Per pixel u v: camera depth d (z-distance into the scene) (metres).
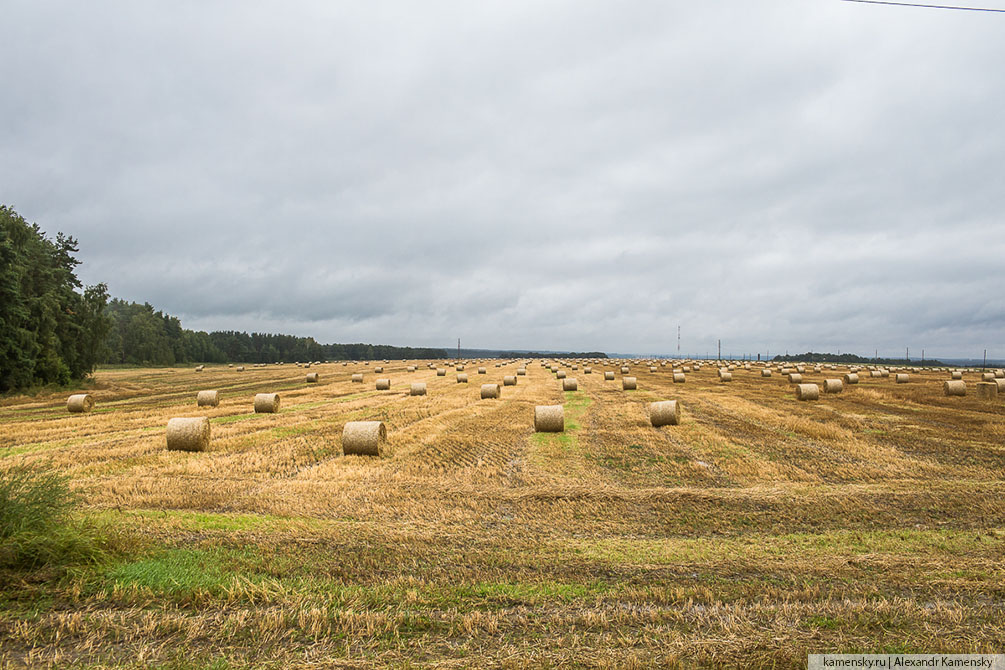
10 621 5.96
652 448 17.12
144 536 8.59
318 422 23.39
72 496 8.73
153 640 5.64
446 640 5.68
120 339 122.81
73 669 5.07
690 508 10.71
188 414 26.83
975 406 27.58
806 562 7.83
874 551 8.34
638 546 8.61
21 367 41.91
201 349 152.62
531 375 58.25
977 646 5.41
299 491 12.09
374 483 12.92
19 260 43.16
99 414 27.97
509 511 10.67
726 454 16.05
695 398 32.50
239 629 5.85
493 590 6.86
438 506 10.91
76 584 6.73
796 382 42.62
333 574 7.39
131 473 14.05
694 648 5.42
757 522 9.93
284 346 184.75
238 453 16.78
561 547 8.55
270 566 7.56
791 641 5.54
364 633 5.77
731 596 6.69
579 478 13.51
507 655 5.33
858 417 23.39
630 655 5.30
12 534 7.09
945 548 8.42
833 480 13.02
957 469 13.87
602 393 36.66
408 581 7.11
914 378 51.97
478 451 16.91
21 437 19.92
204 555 7.92
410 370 75.06
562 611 6.33
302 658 5.29
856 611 6.16
